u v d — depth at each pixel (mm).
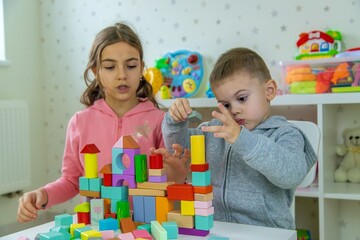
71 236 729
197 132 1091
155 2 2146
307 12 1834
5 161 2039
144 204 781
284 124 971
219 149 1054
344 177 1747
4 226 2129
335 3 1782
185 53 2070
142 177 787
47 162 2441
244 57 958
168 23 2123
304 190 1593
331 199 1692
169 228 705
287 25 1873
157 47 2156
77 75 2340
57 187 1124
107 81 1181
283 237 719
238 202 972
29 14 2340
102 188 810
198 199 734
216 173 1039
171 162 922
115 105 1280
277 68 1900
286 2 1870
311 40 1784
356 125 1795
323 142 1566
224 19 1998
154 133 1252
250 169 982
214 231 762
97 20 2281
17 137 2102
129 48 1173
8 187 2062
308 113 1854
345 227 1830
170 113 928
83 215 824
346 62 1571
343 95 1521
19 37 2271
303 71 1634
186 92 2014
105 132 1246
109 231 713
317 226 1875
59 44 2375
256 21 1934
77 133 1260
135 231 698
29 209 955
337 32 1752
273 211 958
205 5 2037
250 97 933
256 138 792
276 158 796
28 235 763
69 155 1262
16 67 2252
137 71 1205
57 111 2402
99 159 1223
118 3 2230
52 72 2400
